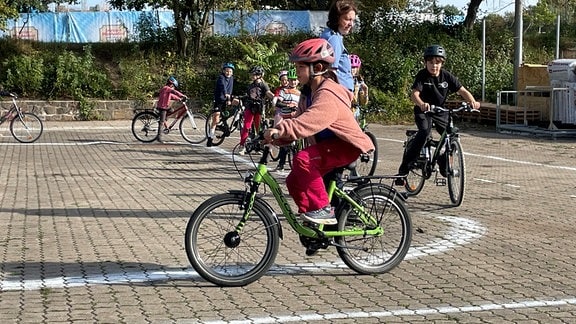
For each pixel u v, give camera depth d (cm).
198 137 1859
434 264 705
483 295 609
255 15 3100
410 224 670
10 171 1342
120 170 1363
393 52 2842
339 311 565
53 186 1170
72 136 2028
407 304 584
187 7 2847
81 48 2902
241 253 630
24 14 3005
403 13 3161
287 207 637
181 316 551
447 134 994
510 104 2608
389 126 2438
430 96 991
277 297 599
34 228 854
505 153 1702
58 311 559
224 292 611
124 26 3003
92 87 2603
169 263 700
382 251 668
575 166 1471
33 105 2514
